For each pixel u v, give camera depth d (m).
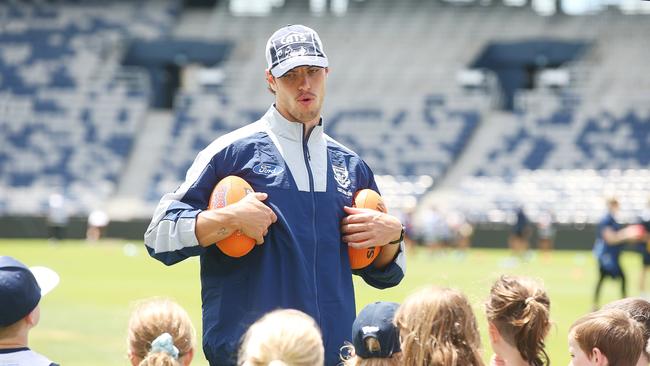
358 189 6.60
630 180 48.81
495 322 6.13
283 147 6.30
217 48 56.84
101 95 56.94
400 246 6.57
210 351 6.18
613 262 21.88
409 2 60.12
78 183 53.53
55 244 46.44
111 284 26.88
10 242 48.12
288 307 6.05
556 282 28.95
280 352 5.06
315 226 6.21
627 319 6.32
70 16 60.03
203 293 6.30
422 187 50.72
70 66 57.94
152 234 6.18
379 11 59.91
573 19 56.72
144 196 52.50
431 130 53.25
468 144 52.53
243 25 59.81
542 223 42.72
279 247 6.11
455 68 55.84
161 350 5.50
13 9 60.38
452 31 57.88
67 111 56.34
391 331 5.59
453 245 45.12
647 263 24.80
